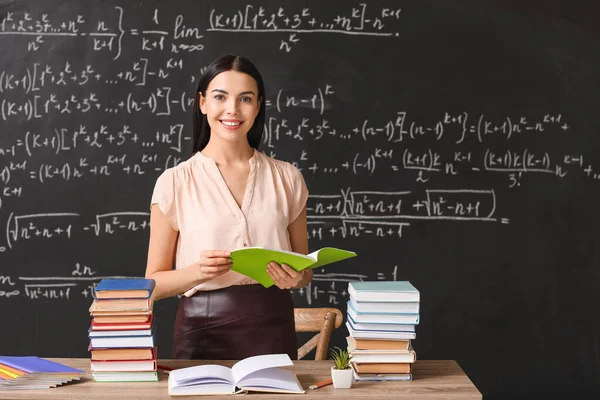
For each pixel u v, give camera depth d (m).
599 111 3.11
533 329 3.15
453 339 3.15
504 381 3.15
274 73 3.12
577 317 3.14
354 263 3.14
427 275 3.14
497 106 3.12
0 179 3.12
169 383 1.60
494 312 3.15
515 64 3.12
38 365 1.68
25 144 3.12
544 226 3.13
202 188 1.96
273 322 1.94
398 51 3.12
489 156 3.13
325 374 1.71
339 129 3.13
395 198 3.13
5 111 3.11
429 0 3.12
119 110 3.12
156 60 3.12
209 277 1.75
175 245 2.00
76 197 3.12
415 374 1.71
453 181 3.13
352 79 3.12
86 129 3.12
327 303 3.14
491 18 3.12
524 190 3.13
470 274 3.14
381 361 1.65
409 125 3.12
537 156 3.13
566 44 3.11
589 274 3.13
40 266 3.12
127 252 3.13
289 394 1.57
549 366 3.15
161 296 1.87
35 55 3.11
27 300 3.12
